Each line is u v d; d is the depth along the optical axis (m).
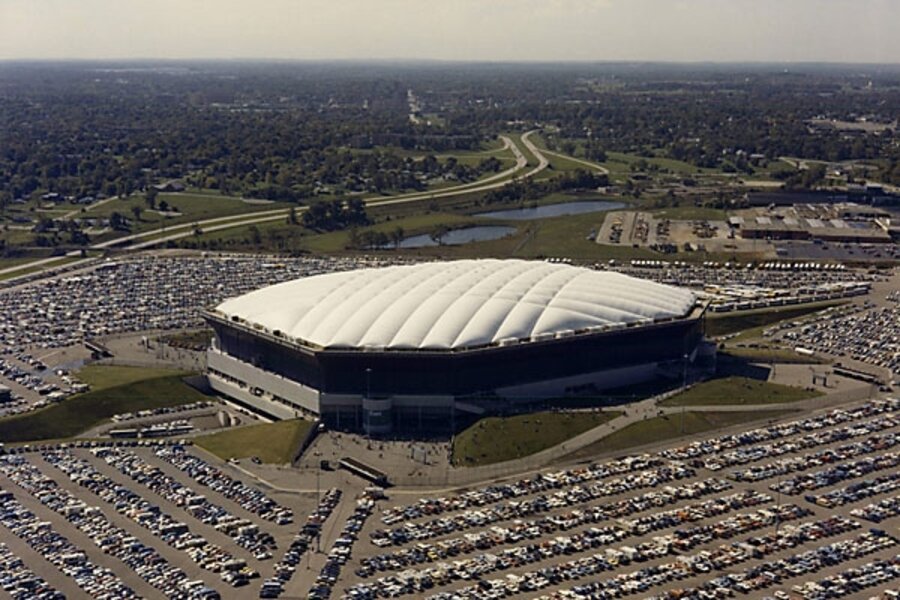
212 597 169.25
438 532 192.88
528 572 177.00
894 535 191.62
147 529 195.38
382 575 176.50
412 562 180.75
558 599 167.88
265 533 192.75
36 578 175.62
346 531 193.00
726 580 173.62
